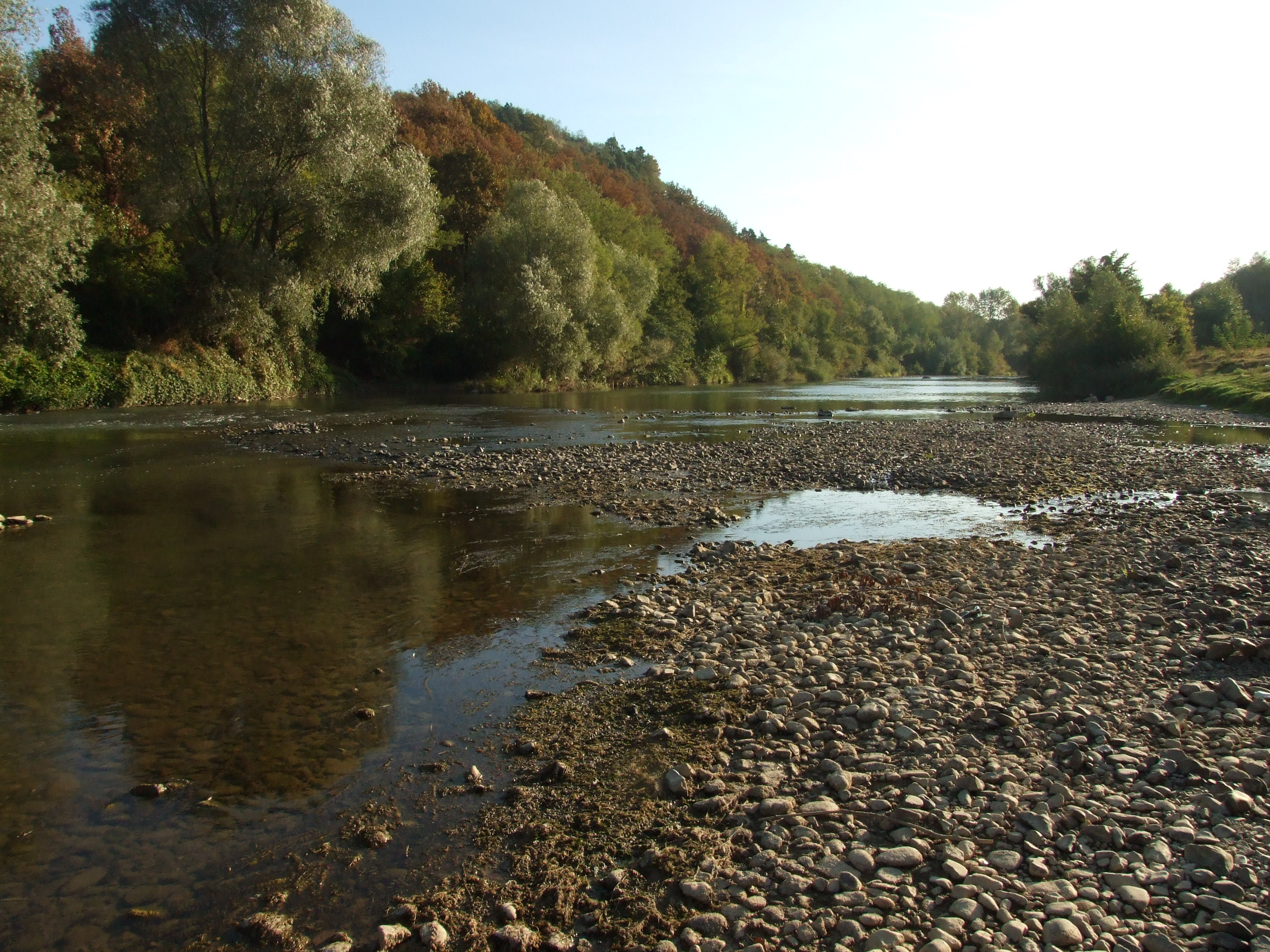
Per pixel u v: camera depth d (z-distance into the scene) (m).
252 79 30.59
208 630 7.73
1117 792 4.74
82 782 5.04
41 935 3.68
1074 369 55.09
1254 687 6.13
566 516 13.33
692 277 88.75
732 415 35.78
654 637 7.62
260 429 24.55
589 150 142.62
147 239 33.25
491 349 49.84
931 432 27.45
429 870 4.20
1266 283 85.75
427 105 72.00
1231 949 3.42
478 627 7.92
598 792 4.95
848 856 4.20
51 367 27.66
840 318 129.88
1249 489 16.30
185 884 4.07
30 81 26.33
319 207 32.78
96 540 11.22
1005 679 6.52
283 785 5.02
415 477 16.88
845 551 10.95
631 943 3.63
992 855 4.15
